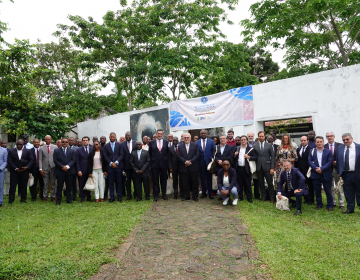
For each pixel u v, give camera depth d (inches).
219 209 239.6
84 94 690.8
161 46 546.6
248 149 268.1
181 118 437.7
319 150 232.8
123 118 559.5
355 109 271.7
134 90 656.4
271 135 289.1
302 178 221.3
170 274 126.8
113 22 617.9
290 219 203.5
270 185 258.7
